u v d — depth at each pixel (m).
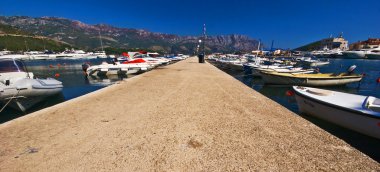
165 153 3.53
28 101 8.13
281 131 4.66
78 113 5.74
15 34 130.00
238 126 4.92
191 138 4.17
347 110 5.79
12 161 3.24
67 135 4.23
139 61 22.75
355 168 3.23
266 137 4.31
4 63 8.34
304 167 3.22
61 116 5.46
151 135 4.27
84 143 3.87
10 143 3.84
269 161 3.37
